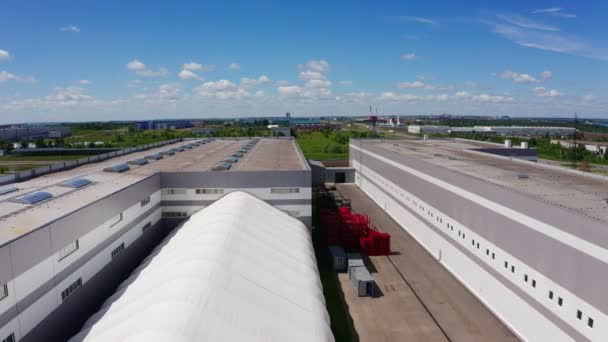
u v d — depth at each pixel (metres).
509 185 30.12
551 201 24.59
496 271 28.59
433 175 40.53
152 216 35.94
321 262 39.47
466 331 26.77
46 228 20.23
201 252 23.64
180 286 19.50
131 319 18.00
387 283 34.41
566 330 21.52
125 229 30.03
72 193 28.91
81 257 23.67
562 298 21.77
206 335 16.47
